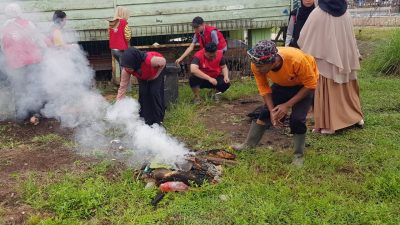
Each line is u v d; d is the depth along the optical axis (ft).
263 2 29.78
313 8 20.42
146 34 29.50
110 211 13.05
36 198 13.83
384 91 25.94
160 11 29.27
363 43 42.16
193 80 24.09
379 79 29.09
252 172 15.11
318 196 13.55
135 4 29.01
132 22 29.22
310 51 18.66
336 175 15.06
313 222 12.11
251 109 23.41
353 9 69.41
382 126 19.93
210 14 29.66
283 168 15.55
